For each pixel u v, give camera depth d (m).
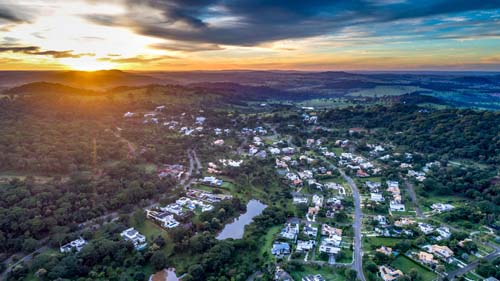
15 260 124.81
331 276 116.75
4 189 158.00
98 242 129.62
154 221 157.25
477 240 137.12
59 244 134.25
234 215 166.88
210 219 156.75
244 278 115.94
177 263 127.06
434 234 141.88
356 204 174.62
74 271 117.50
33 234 138.62
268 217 158.38
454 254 127.38
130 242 132.75
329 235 142.75
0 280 115.31
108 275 117.50
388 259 123.31
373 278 112.94
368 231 146.38
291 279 113.56
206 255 125.62
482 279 112.88
